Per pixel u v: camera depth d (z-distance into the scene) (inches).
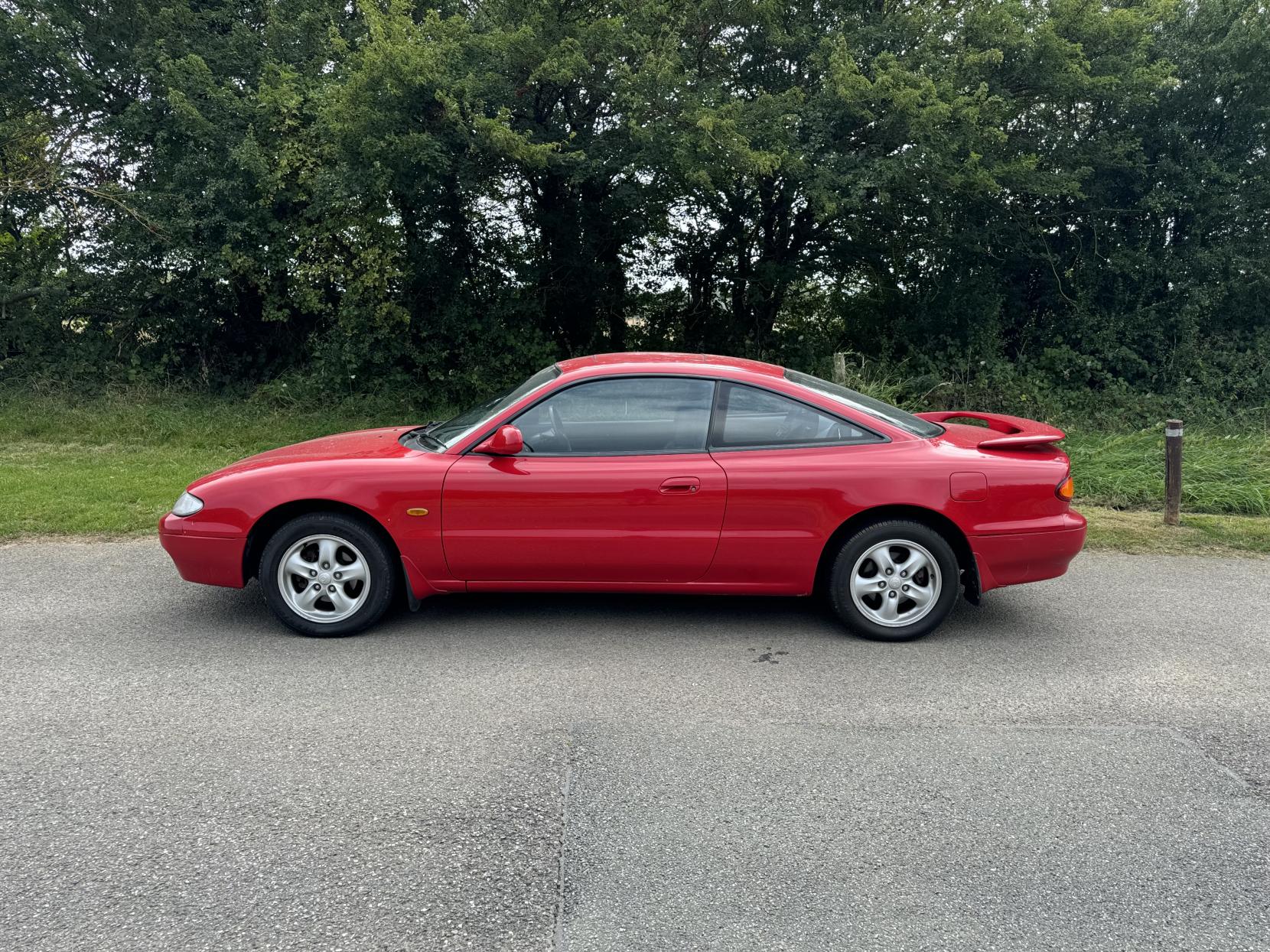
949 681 166.9
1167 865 108.8
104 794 121.6
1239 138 656.4
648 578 184.9
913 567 184.5
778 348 712.4
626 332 732.0
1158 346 673.6
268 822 115.2
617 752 136.3
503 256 645.9
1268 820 119.1
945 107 506.6
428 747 136.9
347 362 599.5
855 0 603.2
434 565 182.5
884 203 553.6
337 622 184.1
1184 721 150.2
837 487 180.4
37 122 618.8
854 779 128.6
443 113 512.4
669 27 545.3
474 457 182.1
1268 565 258.2
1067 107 622.8
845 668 172.6
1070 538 185.3
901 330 685.3
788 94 545.3
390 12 509.0
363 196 530.9
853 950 92.7
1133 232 685.3
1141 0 641.0
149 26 629.9
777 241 689.0
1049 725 148.0
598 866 107.0
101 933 93.5
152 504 308.7
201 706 150.9
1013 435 198.5
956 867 107.7
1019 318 724.0
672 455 182.5
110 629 189.5
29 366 643.5
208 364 687.7
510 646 181.6
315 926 95.3
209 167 598.9
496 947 92.4
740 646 183.5
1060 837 114.7
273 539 181.6
